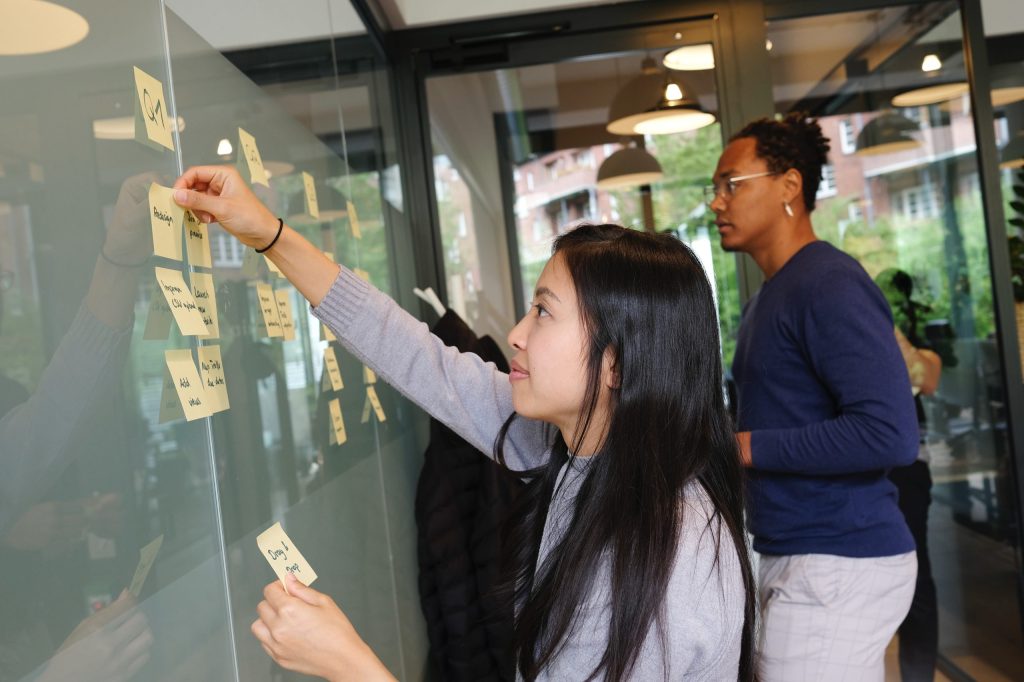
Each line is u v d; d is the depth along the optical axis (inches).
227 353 35.8
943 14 107.3
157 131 30.6
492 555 80.0
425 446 94.7
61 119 23.7
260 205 38.3
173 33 32.7
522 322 42.4
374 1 92.0
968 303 107.1
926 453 107.2
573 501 41.1
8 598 19.8
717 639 36.0
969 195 107.1
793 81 107.0
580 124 108.3
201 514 31.6
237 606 34.6
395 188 96.6
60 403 22.7
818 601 64.8
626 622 35.6
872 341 63.2
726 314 106.3
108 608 24.3
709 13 106.4
